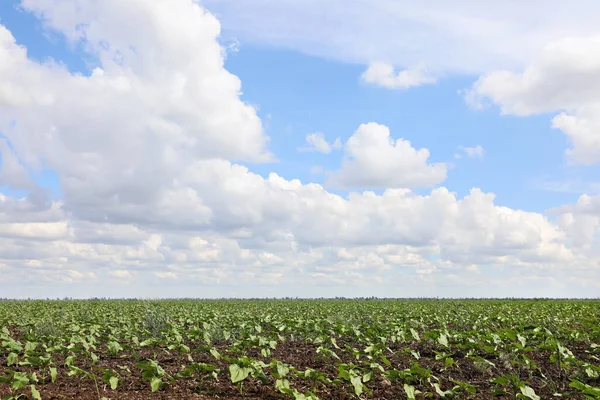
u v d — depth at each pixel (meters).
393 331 18.45
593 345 14.91
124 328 20.20
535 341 16.23
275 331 20.09
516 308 33.00
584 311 29.02
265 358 15.74
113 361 14.98
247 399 10.90
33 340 15.80
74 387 11.53
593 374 12.56
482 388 12.09
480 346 14.76
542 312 27.61
